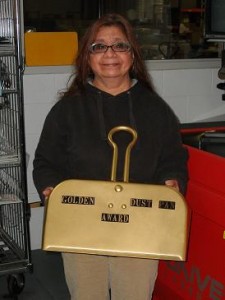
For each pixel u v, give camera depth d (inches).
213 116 136.1
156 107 71.3
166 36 131.3
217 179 77.2
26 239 104.5
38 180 71.0
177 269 90.0
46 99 120.8
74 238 64.4
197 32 133.0
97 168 68.7
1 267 102.9
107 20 70.0
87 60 71.6
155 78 128.5
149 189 64.7
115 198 64.7
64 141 71.1
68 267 71.1
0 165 101.3
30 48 117.3
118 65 69.1
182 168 72.4
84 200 64.8
